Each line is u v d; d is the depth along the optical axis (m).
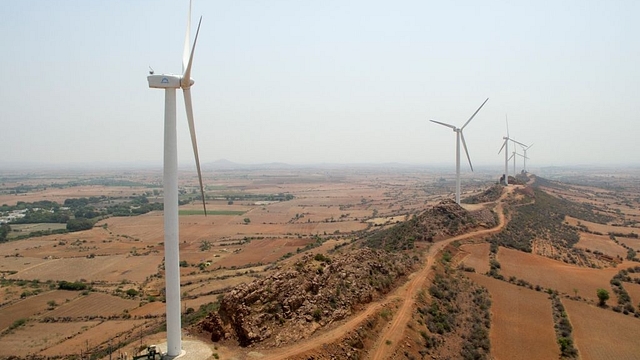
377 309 62.31
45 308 98.94
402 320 61.28
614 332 70.88
